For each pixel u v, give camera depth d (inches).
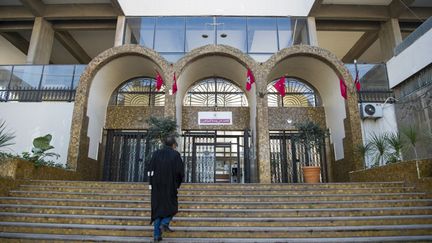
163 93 521.3
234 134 499.8
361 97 462.9
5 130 442.6
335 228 192.5
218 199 256.1
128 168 481.1
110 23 631.2
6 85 474.3
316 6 552.4
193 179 477.1
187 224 204.5
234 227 198.8
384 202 239.0
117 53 452.4
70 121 446.6
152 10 575.2
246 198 256.2
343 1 585.6
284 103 521.3
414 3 585.9
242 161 488.1
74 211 223.9
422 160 268.7
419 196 252.7
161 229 165.9
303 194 271.7
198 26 564.7
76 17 601.3
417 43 398.0
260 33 564.1
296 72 515.8
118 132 498.0
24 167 292.8
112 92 521.3
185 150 490.9
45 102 457.4
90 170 442.9
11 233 190.1
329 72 466.9
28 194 260.5
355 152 407.5
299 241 176.7
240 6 572.7
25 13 603.2
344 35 693.3
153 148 477.4
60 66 482.6
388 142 358.0
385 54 613.3
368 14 595.2
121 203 239.8
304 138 421.7
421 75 397.7
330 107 488.7
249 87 462.9
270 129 494.3
